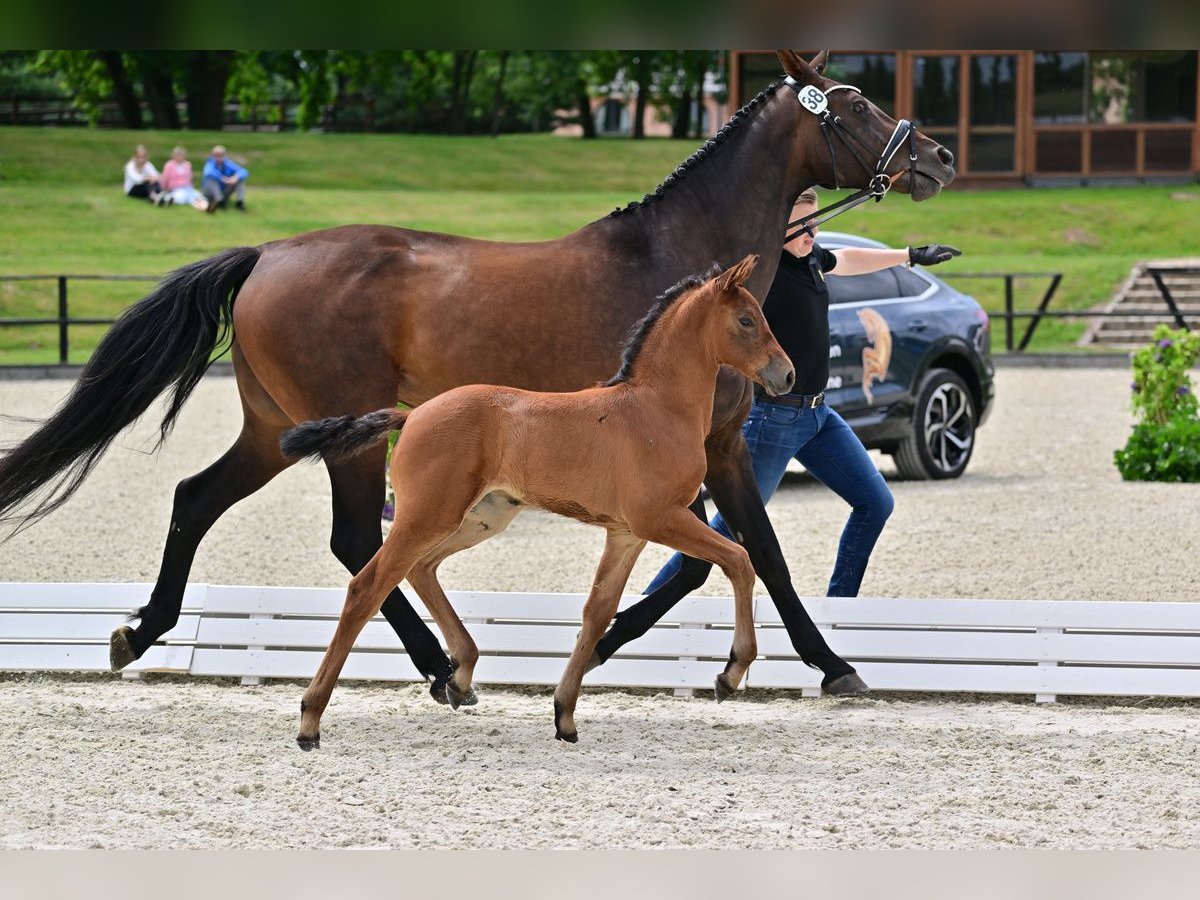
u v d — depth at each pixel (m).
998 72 41.88
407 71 65.62
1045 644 8.15
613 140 56.50
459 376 7.68
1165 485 14.95
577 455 6.75
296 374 7.72
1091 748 7.02
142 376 7.75
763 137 8.10
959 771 6.64
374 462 7.73
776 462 8.56
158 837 5.62
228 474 8.22
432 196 43.97
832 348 13.99
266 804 6.07
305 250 7.87
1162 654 8.07
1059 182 42.50
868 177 8.16
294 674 8.40
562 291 7.69
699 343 6.91
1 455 7.93
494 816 5.91
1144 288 31.98
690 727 7.48
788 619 7.96
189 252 35.28
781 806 6.09
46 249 34.94
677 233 7.92
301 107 59.22
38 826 5.75
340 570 11.37
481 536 7.30
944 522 12.83
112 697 8.08
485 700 8.16
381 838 5.63
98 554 11.88
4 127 49.22
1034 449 17.91
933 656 8.17
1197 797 6.22
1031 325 28.59
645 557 11.79
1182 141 42.06
